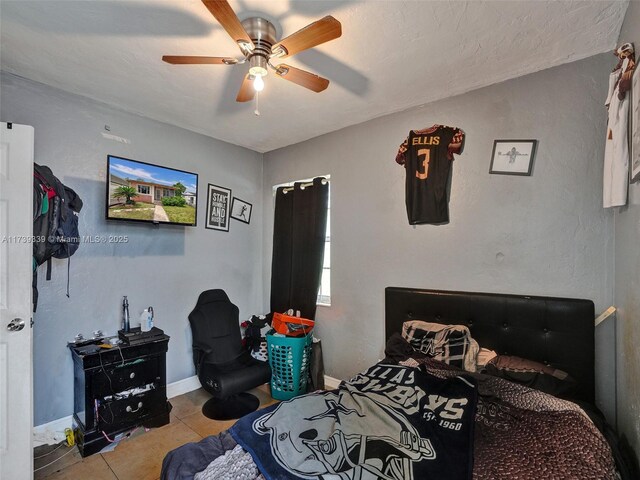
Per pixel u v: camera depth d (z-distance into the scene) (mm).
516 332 1970
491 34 1661
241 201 3494
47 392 2188
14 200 1700
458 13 1514
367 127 2789
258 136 3199
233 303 3396
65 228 2021
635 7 1325
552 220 1945
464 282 2262
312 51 1812
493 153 2148
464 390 1603
